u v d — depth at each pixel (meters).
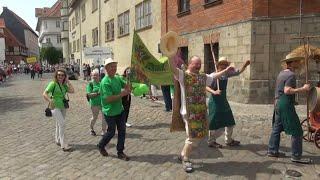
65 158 7.67
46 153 8.07
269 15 14.27
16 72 77.88
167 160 7.35
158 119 11.88
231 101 15.51
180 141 8.81
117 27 33.03
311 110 7.99
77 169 6.95
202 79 6.67
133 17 28.47
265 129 9.87
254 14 14.35
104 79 7.35
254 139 8.79
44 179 6.46
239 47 15.13
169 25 21.73
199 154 7.63
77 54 55.91
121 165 7.12
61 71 8.38
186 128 6.69
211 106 7.88
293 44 14.14
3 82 39.91
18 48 102.06
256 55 14.46
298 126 6.88
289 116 6.86
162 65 10.88
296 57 6.79
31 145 8.80
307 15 13.95
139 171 6.76
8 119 12.76
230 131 8.13
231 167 6.81
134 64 10.38
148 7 25.19
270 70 14.42
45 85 32.69
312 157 7.27
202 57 18.11
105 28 37.44
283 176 6.30
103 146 7.69
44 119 12.52
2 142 9.17
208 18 17.47
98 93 9.45
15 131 10.53
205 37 17.72
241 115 11.95
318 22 13.88
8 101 18.84
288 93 6.71
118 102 7.44
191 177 6.38
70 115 13.23
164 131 9.99
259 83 14.47
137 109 14.22
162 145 8.48
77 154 7.94
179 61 10.14
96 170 6.87
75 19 57.53
